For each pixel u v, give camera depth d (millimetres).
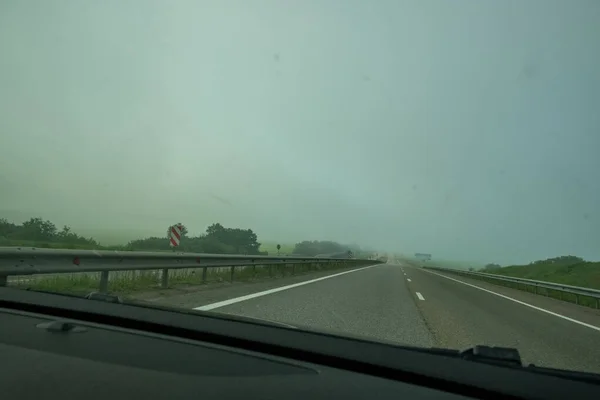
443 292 19062
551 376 3004
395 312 10836
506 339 8344
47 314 4414
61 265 8102
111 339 3555
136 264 10211
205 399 2465
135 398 2434
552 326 10797
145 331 3934
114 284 10648
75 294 4930
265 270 21594
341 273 30094
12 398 2379
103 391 2502
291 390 2699
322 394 2678
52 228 18469
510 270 58000
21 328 3717
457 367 3145
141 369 2873
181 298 10141
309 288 15555
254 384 2752
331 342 3631
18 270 7152
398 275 33406
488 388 2889
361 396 2703
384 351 3424
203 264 13516
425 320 9891
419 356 3324
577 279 34375
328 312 9883
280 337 3734
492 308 13961
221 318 4199
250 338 3689
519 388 2869
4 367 2779
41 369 2773
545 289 25172
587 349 7914
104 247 16406
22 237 17562
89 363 2924
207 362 3121
